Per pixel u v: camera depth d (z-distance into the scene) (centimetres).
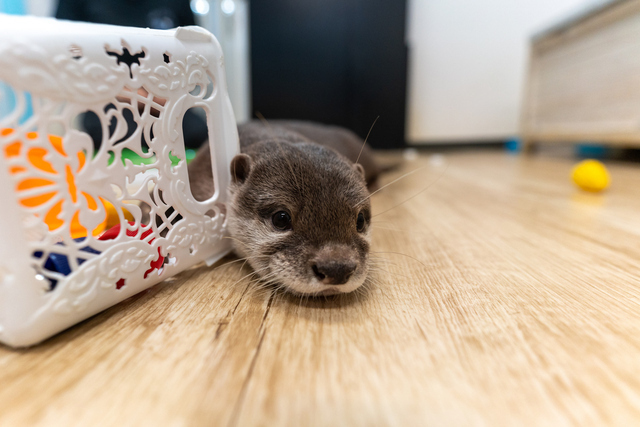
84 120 44
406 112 102
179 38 21
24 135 14
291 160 24
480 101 116
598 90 82
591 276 23
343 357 16
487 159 94
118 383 14
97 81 16
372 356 16
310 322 18
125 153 34
